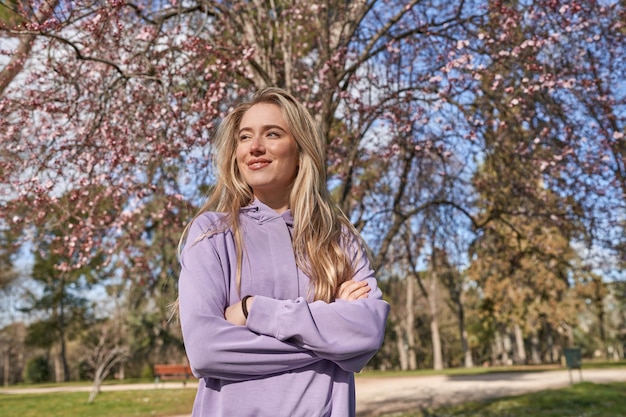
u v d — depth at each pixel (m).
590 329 50.66
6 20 5.32
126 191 5.99
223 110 6.05
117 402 15.27
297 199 1.46
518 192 7.98
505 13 6.06
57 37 4.84
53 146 5.80
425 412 11.25
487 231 9.03
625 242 7.82
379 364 44.91
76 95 5.62
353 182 7.80
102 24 5.01
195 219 1.45
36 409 14.32
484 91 6.41
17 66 5.38
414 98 6.72
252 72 6.32
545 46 6.12
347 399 1.29
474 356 48.81
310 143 1.52
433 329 32.22
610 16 6.12
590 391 13.19
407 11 6.88
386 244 7.55
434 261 9.41
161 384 23.42
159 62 5.80
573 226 7.96
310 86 6.26
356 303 1.31
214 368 1.22
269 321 1.24
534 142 6.59
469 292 32.81
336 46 6.57
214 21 6.59
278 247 1.40
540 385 15.93
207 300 1.28
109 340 24.02
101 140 5.84
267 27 6.59
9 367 45.91
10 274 28.69
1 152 5.59
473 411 11.10
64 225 6.70
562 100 6.60
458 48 6.02
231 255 1.38
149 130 5.75
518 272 10.62
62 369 37.91
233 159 1.56
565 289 26.30
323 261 1.41
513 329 41.38
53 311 35.88
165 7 5.78
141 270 7.84
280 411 1.22
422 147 7.37
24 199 5.81
